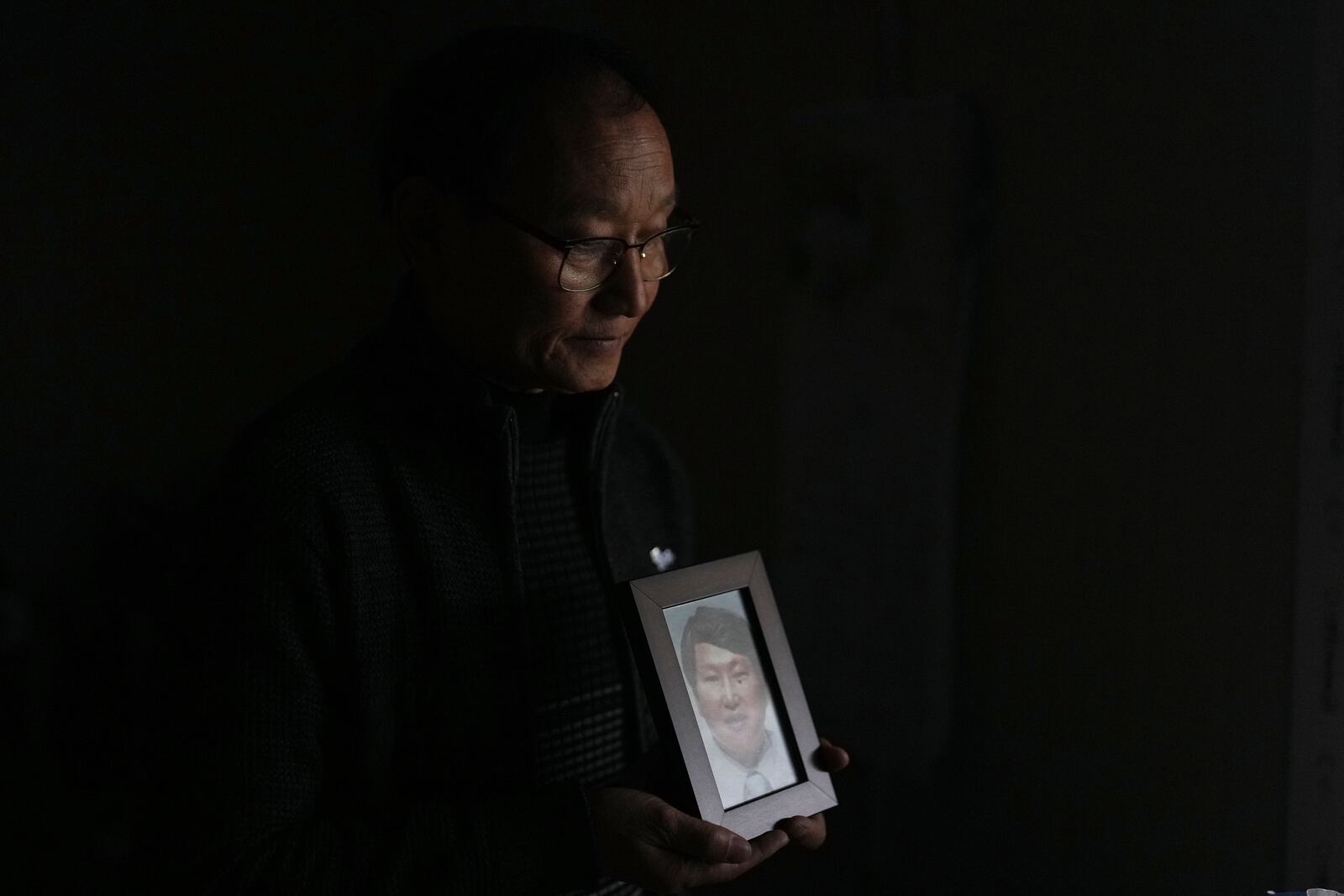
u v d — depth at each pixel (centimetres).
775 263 160
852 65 149
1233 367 114
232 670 74
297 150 239
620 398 98
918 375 142
